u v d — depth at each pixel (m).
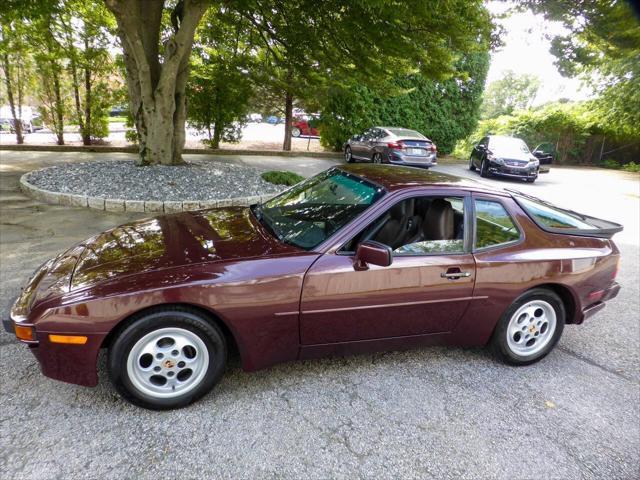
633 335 4.04
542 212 3.51
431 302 2.99
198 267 2.58
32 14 7.88
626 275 5.73
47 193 7.12
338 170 3.75
